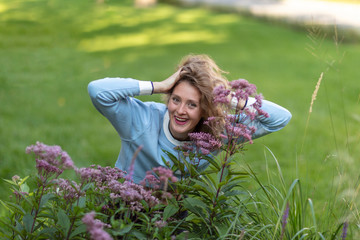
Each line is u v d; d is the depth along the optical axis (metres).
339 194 2.79
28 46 11.38
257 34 14.05
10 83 7.84
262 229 2.26
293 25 15.05
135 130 2.47
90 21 15.42
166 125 2.53
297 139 5.50
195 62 2.46
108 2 18.88
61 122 5.95
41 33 13.16
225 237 2.19
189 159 2.42
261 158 4.84
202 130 2.56
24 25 14.22
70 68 9.23
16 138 5.16
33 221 2.06
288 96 7.50
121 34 13.77
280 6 19.94
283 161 4.71
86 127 5.79
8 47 11.15
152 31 14.45
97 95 2.35
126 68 9.37
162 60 10.27
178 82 2.46
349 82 8.31
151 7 20.34
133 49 11.57
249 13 17.70
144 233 2.08
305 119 6.34
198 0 22.25
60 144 5.12
